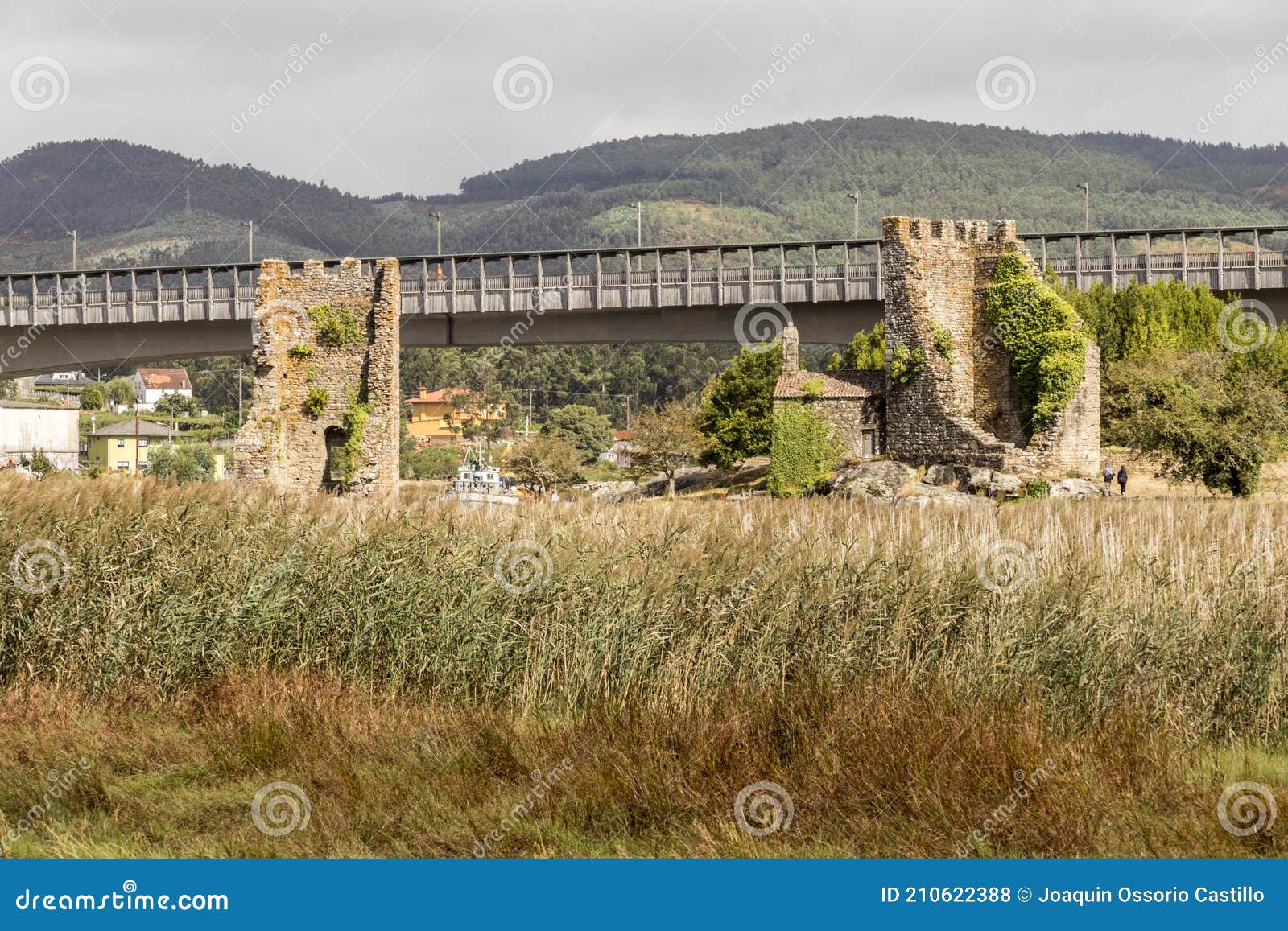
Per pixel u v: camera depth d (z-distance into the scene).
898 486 58.28
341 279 67.12
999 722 17.28
